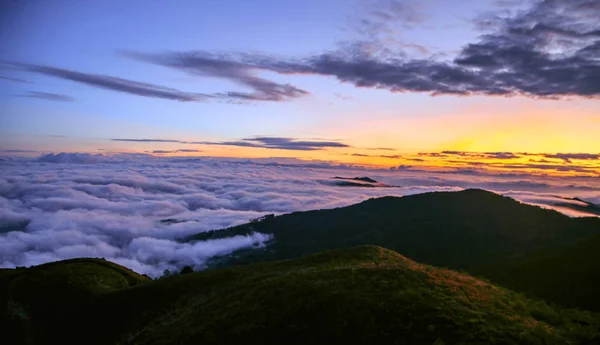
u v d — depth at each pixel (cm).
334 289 2673
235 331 2453
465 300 2461
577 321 2395
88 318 4066
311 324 2327
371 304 2388
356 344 2103
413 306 2308
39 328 4122
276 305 2633
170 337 2772
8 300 4709
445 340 1989
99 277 5234
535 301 3000
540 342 1950
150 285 4328
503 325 2114
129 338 3397
